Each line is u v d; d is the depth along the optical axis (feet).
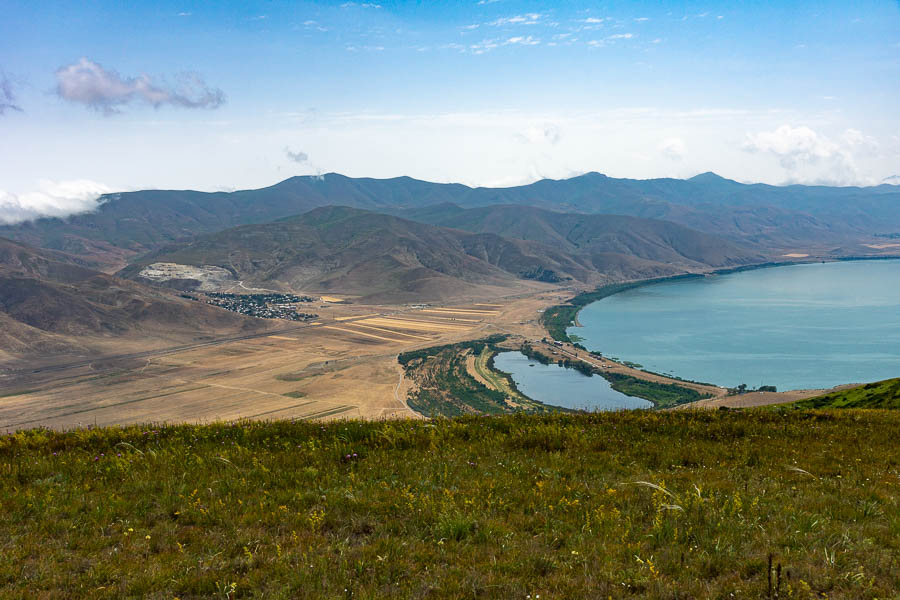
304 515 39.78
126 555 34.86
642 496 43.06
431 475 48.98
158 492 45.70
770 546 34.22
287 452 58.03
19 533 37.88
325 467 52.21
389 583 30.83
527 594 29.53
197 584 31.04
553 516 39.63
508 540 35.63
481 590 29.99
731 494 43.75
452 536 36.37
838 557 32.55
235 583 30.63
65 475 50.60
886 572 30.89
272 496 44.01
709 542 34.65
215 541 36.47
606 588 29.84
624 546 34.24
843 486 46.60
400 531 37.27
